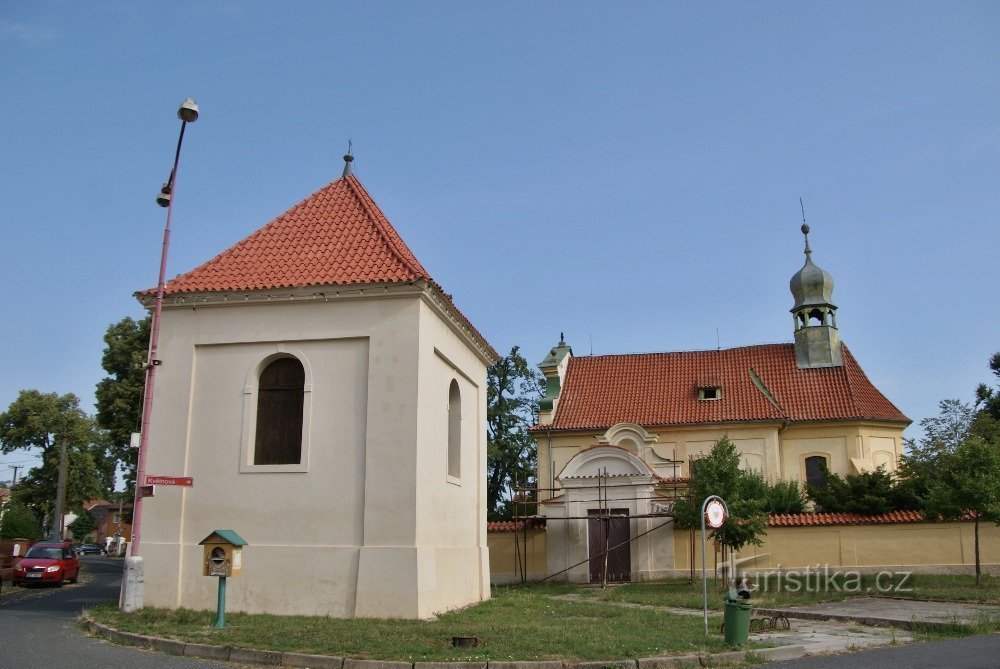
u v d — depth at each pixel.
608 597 23.02
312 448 16.73
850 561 27.12
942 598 20.23
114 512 104.69
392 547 15.89
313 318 17.30
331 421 16.78
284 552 16.30
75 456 64.81
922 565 26.53
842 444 36.12
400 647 12.11
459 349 20.12
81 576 35.72
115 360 43.34
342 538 16.19
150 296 17.94
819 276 41.12
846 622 16.94
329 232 19.28
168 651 12.40
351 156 21.56
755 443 36.12
